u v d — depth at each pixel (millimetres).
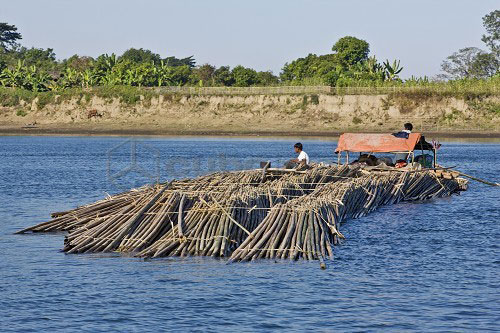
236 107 197750
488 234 44719
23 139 176375
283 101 195250
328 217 41188
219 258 35781
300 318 27406
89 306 28891
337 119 187125
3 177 84062
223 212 38031
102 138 180625
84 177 84812
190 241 36875
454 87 188625
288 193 46281
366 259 36781
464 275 33812
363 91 190375
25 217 51688
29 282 32281
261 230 37219
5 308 28656
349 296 30141
